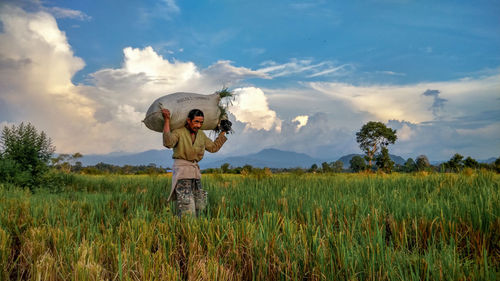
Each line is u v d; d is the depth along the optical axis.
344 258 2.29
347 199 4.70
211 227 3.11
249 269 2.52
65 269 2.36
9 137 9.90
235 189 6.86
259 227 3.01
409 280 2.14
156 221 3.54
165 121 4.58
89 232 3.24
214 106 5.02
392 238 3.18
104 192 8.79
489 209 3.30
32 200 5.57
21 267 2.62
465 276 2.07
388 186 7.07
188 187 4.59
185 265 2.60
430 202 4.09
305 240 2.67
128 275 2.23
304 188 6.98
